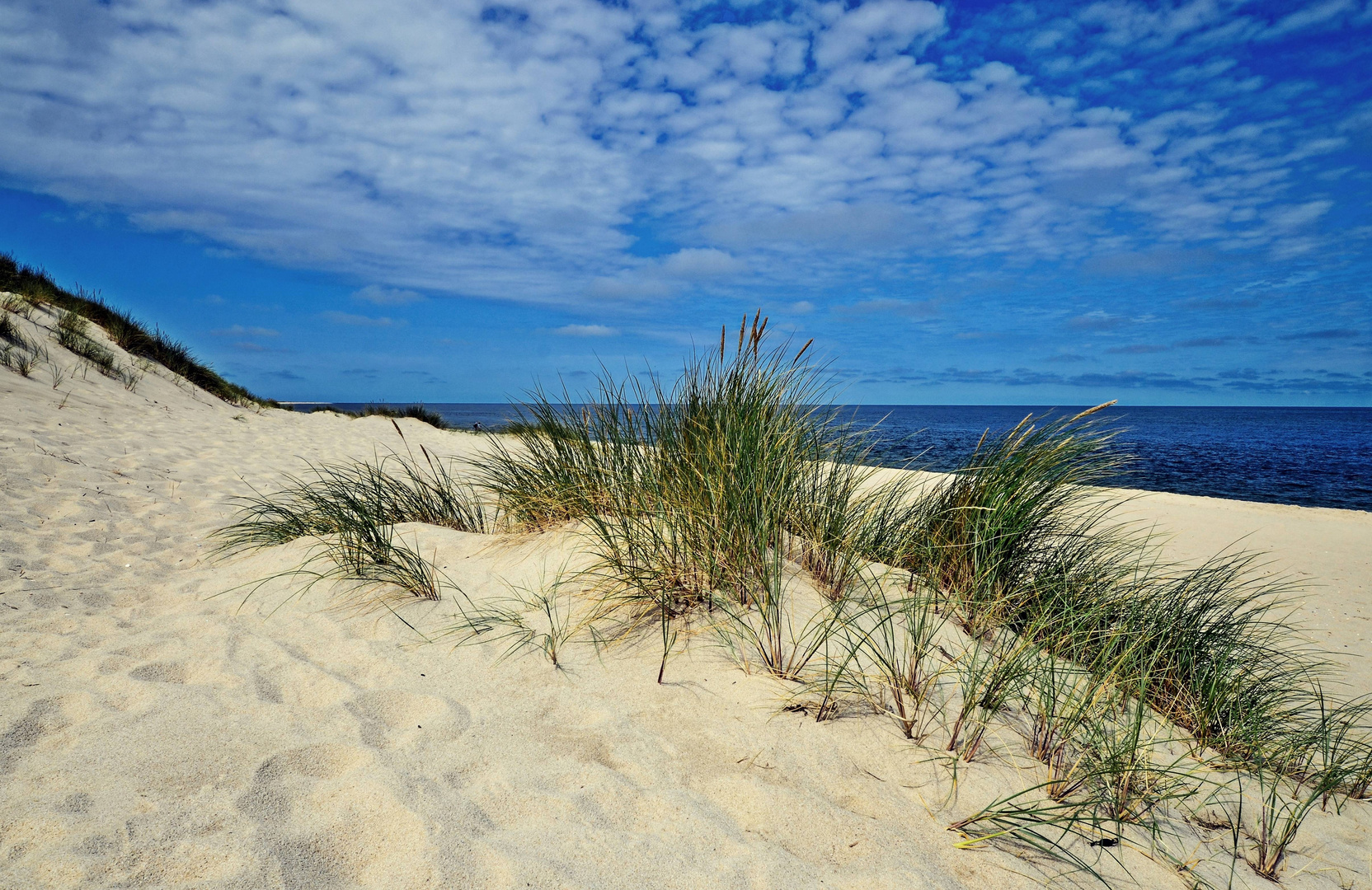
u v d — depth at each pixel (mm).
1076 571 3479
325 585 3412
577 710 2375
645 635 2803
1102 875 1821
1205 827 2182
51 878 1533
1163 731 2766
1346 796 2594
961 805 2018
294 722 2271
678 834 1813
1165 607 3359
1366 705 3031
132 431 8102
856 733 2277
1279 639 3785
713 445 3348
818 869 1725
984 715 2334
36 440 6359
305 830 1759
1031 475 3410
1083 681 2785
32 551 4164
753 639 2711
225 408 12141
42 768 1961
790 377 3779
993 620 3152
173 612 3305
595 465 3854
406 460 9453
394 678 2584
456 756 2104
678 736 2236
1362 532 7941
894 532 3703
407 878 1607
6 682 2480
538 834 1784
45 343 10047
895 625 2932
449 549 3822
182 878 1565
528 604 3117
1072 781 2160
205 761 2021
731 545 2947
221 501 6082
